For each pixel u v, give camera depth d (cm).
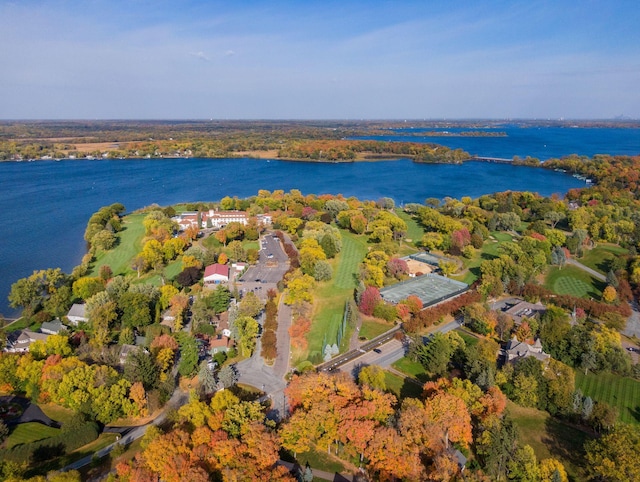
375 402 12038
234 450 10469
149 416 13712
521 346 16912
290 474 10525
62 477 10050
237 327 17000
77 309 19950
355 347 17888
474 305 19538
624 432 11438
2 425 12519
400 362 16800
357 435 10962
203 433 10781
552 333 17438
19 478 9925
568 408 13838
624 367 16262
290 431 11419
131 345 16975
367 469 11244
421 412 11650
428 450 11225
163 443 10431
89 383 13575
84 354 16250
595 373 16625
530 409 14238
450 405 12006
